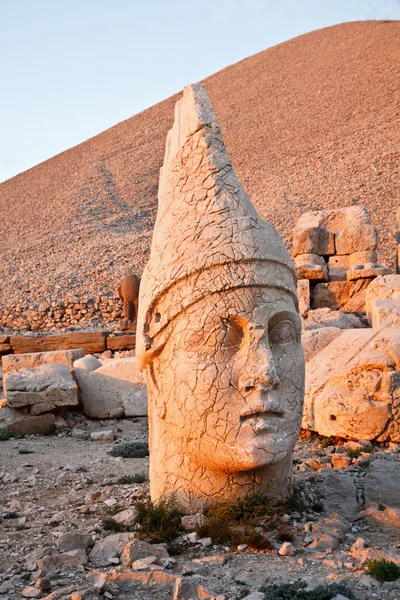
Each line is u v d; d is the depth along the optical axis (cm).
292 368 496
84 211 4341
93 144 6319
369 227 1238
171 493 512
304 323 1038
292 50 7131
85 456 820
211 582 393
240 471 489
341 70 5975
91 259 3150
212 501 498
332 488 571
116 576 397
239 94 6322
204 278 482
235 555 438
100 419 1041
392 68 5566
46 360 1098
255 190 4031
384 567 393
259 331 475
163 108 6938
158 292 496
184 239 498
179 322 489
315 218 1288
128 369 1046
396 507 539
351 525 500
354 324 1046
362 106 5041
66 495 633
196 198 512
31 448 880
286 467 520
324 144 4541
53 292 2620
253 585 388
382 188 3419
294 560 426
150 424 552
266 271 487
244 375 471
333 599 356
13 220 4522
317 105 5391
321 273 1194
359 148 4209
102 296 2272
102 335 1406
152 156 5459
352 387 754
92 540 477
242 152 4922
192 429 481
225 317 477
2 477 716
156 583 392
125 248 3294
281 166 4391
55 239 3797
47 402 983
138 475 680
